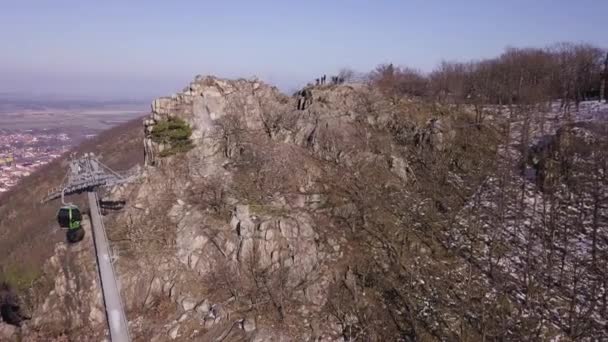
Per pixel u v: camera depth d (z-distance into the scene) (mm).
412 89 94188
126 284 54406
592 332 44000
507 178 67500
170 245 57625
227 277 53812
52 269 58906
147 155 70000
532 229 57938
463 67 118500
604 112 81062
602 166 64375
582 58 101938
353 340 46156
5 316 58406
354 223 58688
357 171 68250
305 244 55000
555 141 69250
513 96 92938
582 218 58844
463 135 77938
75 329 53188
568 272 51438
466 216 61656
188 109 72125
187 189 64312
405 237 57688
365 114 78312
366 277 52656
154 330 50531
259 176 65000
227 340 47656
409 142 75812
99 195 65188
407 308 48938
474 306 48562
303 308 50250
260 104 77625
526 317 46344
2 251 76438
